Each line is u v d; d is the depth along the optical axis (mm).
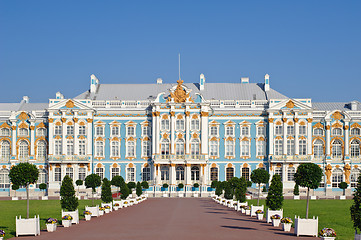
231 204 68250
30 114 110812
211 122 110812
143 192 104000
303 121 107438
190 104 108250
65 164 107750
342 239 37250
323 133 108625
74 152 108500
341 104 119688
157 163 107188
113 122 111312
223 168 110312
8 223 48125
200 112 108500
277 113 108500
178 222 46281
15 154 110625
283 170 106625
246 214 56031
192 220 48312
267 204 47750
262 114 110312
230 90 120312
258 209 53562
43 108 123562
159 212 59031
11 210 63531
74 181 107500
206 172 108875
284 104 108000
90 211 53781
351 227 44594
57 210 62969
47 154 110375
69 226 44000
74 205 46781
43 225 45938
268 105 110625
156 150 108312
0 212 60312
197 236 35781
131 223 45656
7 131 112062
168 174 108438
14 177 42312
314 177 40750
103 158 110938
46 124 111188
